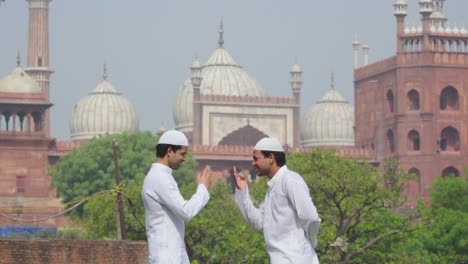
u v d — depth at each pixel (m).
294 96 92.56
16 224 76.06
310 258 9.80
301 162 29.34
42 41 103.25
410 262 29.81
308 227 9.80
